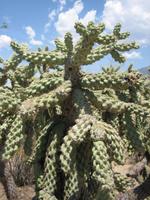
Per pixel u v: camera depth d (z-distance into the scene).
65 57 2.26
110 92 2.56
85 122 1.95
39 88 2.19
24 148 2.31
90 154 2.02
